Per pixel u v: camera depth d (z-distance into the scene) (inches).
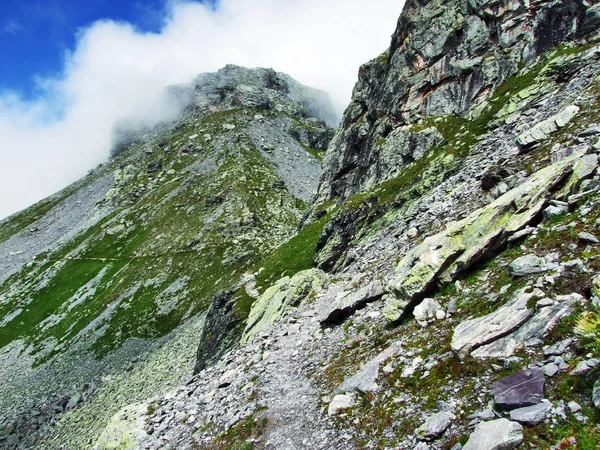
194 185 7012.8
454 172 1406.3
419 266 723.4
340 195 2731.3
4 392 3358.8
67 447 2251.5
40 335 4365.2
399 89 2289.6
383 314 784.9
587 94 1058.7
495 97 1659.7
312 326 1048.8
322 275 1446.9
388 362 591.8
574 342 375.9
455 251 692.1
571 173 642.8
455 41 2066.9
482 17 1964.8
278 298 1392.7
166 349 3053.6
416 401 471.5
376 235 1466.5
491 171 1035.3
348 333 840.3
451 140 1668.3
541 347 402.3
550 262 513.3
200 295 4180.6
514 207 674.2
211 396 906.7
